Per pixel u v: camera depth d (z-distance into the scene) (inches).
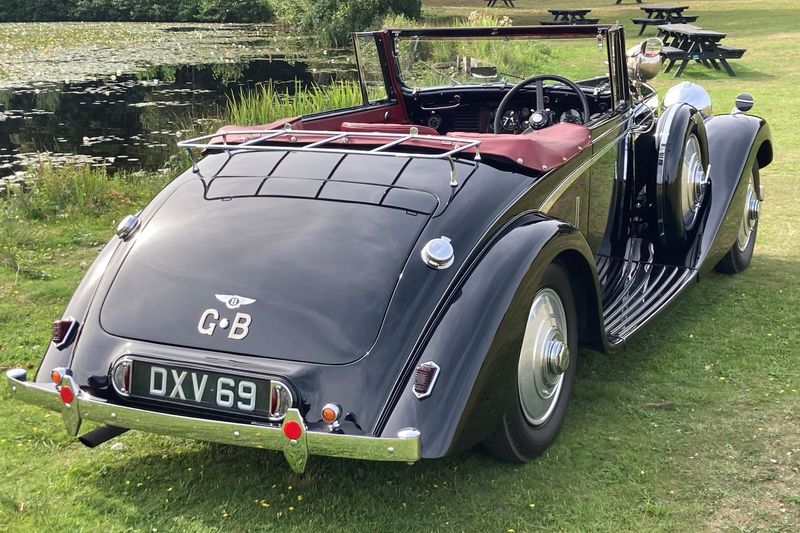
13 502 110.8
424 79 192.9
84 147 403.2
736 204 176.6
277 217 113.8
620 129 166.1
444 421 95.9
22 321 183.5
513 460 118.7
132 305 109.3
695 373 149.6
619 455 122.3
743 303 182.2
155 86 617.6
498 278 106.0
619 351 160.2
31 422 136.9
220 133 135.7
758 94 457.4
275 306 103.0
